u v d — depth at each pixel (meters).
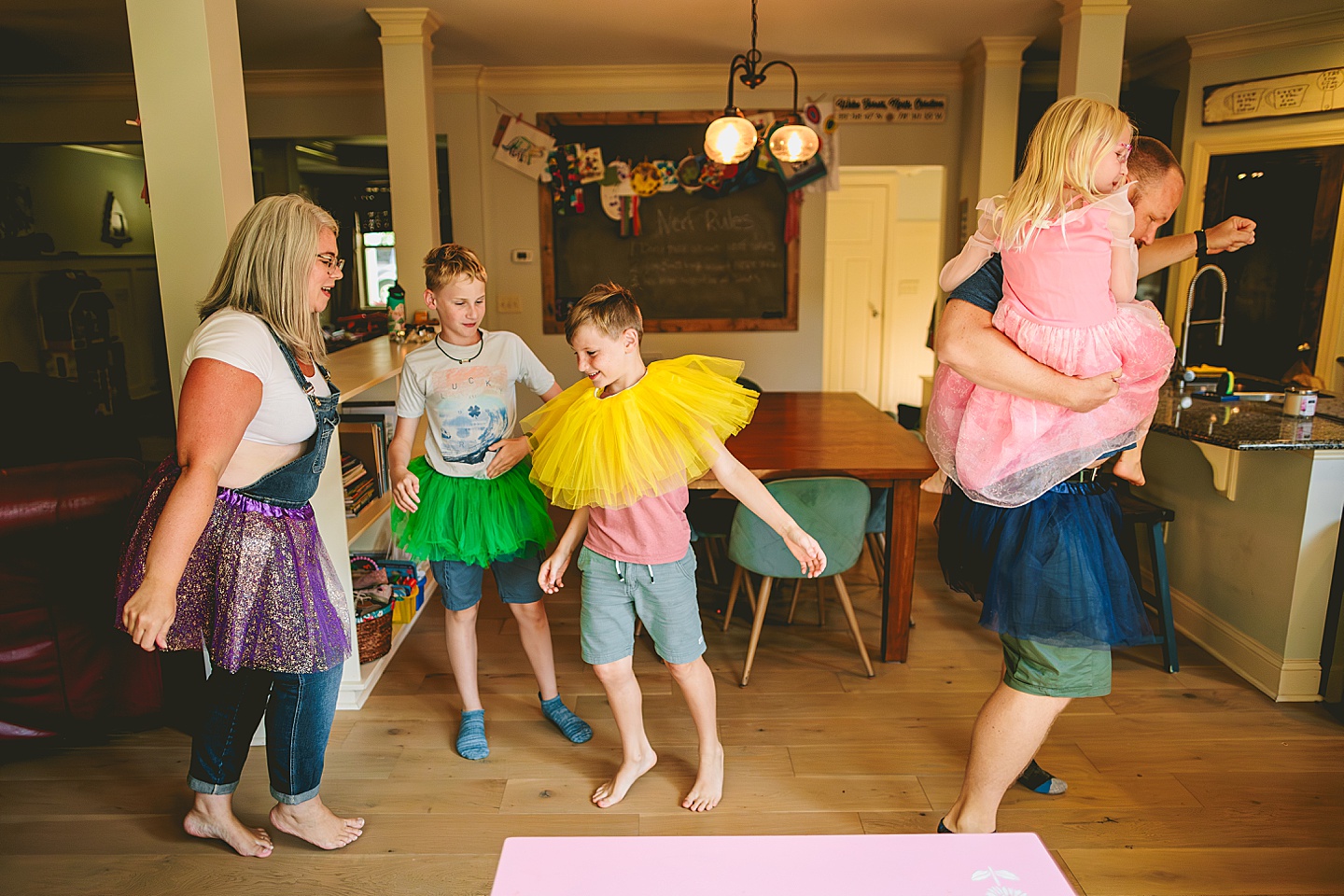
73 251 6.36
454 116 5.39
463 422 2.19
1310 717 2.52
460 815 2.08
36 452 3.81
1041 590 1.59
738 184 5.54
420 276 4.38
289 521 1.68
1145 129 4.83
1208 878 1.83
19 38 4.51
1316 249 4.40
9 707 2.18
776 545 2.62
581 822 2.04
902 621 2.86
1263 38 4.40
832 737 2.42
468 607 2.31
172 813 2.08
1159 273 5.06
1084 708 2.57
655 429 1.85
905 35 4.65
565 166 5.52
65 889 1.81
